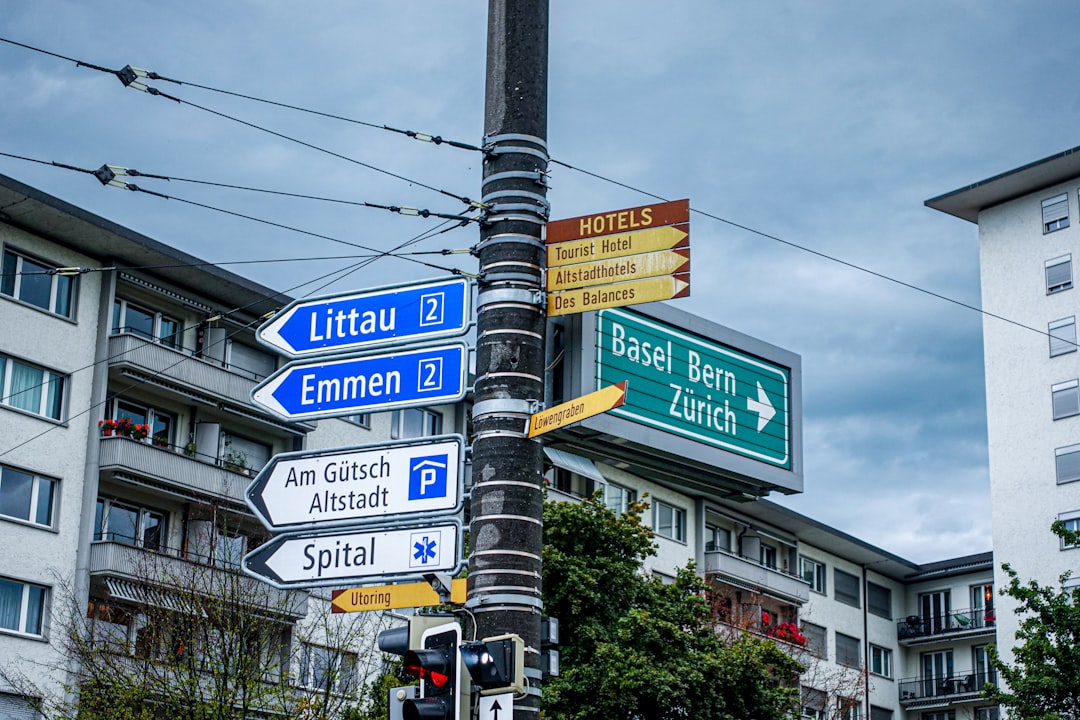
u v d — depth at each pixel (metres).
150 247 41.50
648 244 10.95
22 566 37.72
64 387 40.06
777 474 12.12
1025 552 58.75
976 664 69.00
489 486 10.63
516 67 11.64
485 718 9.98
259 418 44.12
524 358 10.91
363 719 31.02
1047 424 59.50
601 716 30.72
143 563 36.88
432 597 10.62
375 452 10.83
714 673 32.00
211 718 27.88
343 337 11.18
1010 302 61.78
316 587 10.66
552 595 31.64
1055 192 61.41
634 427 11.20
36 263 40.22
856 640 68.56
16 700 36.62
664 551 56.44
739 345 12.27
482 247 11.26
